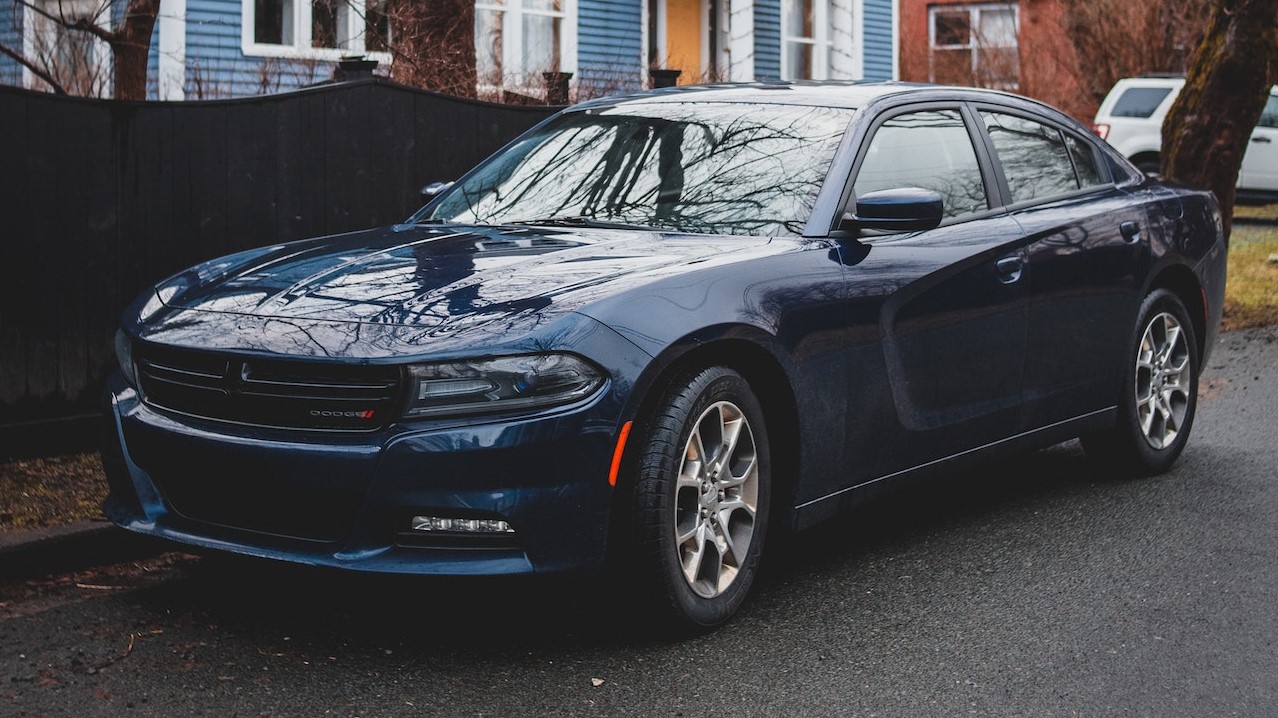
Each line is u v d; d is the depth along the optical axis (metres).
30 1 9.67
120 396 4.00
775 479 4.18
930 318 4.57
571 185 4.88
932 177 4.88
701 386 3.79
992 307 4.84
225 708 3.36
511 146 5.38
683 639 3.89
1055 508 5.43
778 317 4.00
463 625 3.98
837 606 4.21
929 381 4.60
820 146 4.63
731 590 4.00
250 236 6.60
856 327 4.27
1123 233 5.59
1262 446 6.58
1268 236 17.69
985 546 4.88
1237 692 3.53
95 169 5.97
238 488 3.66
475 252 4.18
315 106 6.84
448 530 3.50
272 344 3.63
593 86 14.94
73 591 4.31
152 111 6.16
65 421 5.86
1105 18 24.38
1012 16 26.77
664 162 4.79
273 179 6.68
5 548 4.38
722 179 4.62
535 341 3.51
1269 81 10.77
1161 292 5.87
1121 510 5.39
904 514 5.36
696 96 5.18
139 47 7.78
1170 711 3.40
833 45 21.58
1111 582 4.46
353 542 3.53
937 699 3.47
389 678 3.57
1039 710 3.40
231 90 12.26
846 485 4.36
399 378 3.48
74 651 3.75
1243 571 4.58
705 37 20.09
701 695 3.48
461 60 10.74
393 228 4.82
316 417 3.56
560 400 3.50
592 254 4.09
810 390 4.12
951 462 4.80
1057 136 5.68
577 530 3.55
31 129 5.74
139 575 4.50
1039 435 5.23
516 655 3.75
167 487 3.86
